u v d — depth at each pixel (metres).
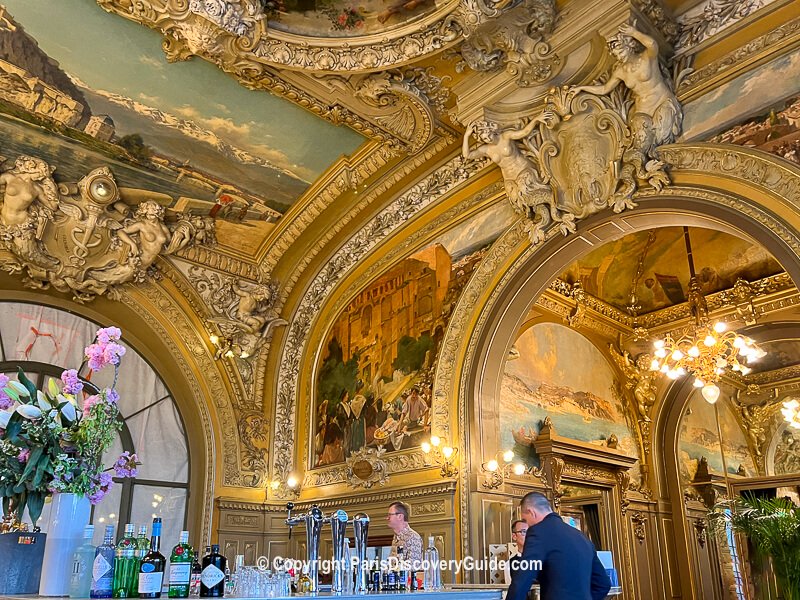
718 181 6.97
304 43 7.95
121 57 8.13
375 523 9.53
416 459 9.30
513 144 8.67
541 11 7.65
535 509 4.64
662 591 11.93
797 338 11.66
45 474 3.88
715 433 14.53
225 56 7.84
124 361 10.77
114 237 10.19
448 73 8.67
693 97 7.53
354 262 11.59
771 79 6.86
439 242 10.35
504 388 10.23
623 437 12.55
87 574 3.64
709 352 9.98
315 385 11.63
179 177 10.06
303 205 10.96
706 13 7.54
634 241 11.80
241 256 11.59
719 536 13.27
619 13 7.40
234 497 10.72
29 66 8.07
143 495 10.32
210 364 11.16
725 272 11.72
